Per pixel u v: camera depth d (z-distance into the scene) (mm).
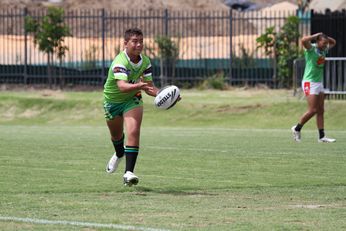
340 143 72062
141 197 41344
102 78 136625
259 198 41250
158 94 42938
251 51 150000
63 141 75000
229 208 38000
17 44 173500
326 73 101438
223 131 88438
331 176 50062
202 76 138750
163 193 42844
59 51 137625
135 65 43812
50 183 46438
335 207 38500
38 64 149250
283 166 55250
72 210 37188
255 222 34375
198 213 36500
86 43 180000
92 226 33219
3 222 34125
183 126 98000
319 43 70500
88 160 58938
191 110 102812
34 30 138125
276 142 73500
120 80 43219
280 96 112625
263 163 57031
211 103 104000
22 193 42562
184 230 32438
